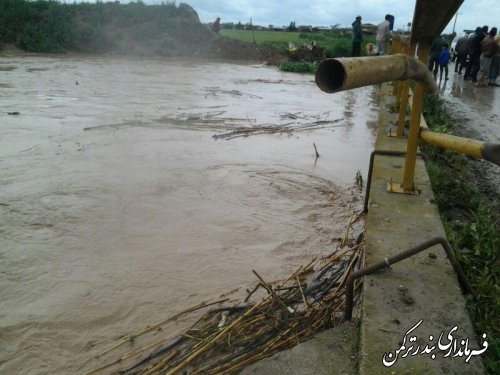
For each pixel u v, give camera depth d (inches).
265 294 145.3
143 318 135.3
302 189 229.3
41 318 134.2
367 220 151.0
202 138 316.5
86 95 475.5
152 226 187.0
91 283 150.3
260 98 501.0
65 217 192.5
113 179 234.5
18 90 493.0
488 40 627.8
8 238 175.5
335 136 338.6
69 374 116.0
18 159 262.7
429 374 87.3
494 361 101.7
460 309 105.5
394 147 231.8
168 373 111.1
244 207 206.1
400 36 347.9
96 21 1047.6
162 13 1073.5
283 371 94.4
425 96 389.7
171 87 555.5
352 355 97.6
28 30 980.6
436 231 143.4
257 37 1347.2
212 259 164.9
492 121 397.7
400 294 110.8
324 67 83.1
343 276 151.0
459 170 258.1
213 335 121.6
